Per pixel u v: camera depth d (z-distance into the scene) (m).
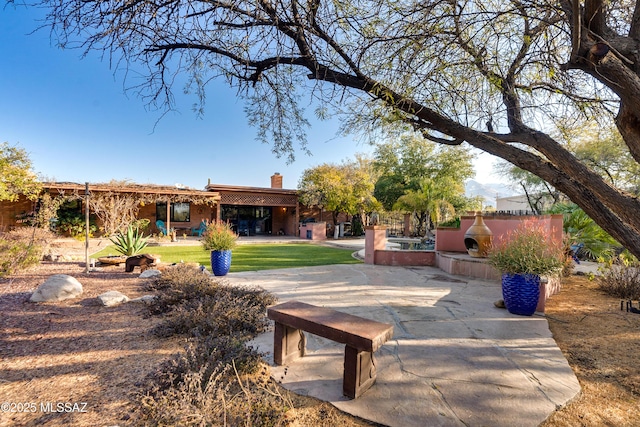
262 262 9.45
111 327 3.68
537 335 3.62
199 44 2.79
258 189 19.34
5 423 1.98
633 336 3.66
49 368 2.69
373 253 9.12
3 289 5.37
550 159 2.13
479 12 2.18
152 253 11.31
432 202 17.80
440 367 2.82
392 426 2.02
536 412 2.18
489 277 6.96
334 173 19.89
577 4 1.61
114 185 15.17
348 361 2.34
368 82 2.56
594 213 1.99
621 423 2.09
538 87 2.83
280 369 2.76
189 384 2.01
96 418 2.03
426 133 2.98
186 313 3.68
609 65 1.64
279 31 2.59
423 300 5.16
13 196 11.41
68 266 7.80
